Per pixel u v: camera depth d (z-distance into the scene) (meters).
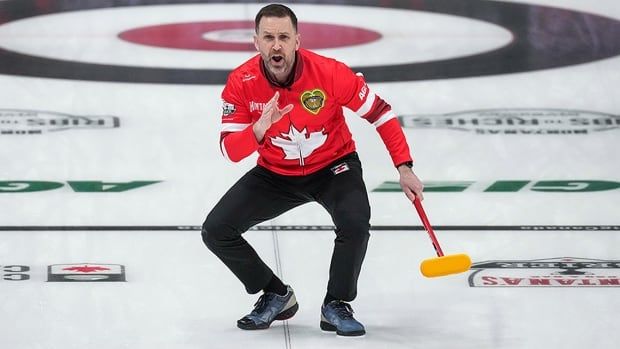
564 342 15.42
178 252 18.36
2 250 18.16
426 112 24.03
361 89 14.67
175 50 26.94
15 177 20.84
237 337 15.36
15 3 29.50
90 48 26.88
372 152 22.36
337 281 15.06
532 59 26.67
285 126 14.60
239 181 15.45
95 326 15.75
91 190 20.48
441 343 15.27
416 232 19.22
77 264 17.83
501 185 21.08
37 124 22.97
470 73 25.86
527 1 30.08
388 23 28.70
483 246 18.70
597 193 20.81
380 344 15.14
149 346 15.08
